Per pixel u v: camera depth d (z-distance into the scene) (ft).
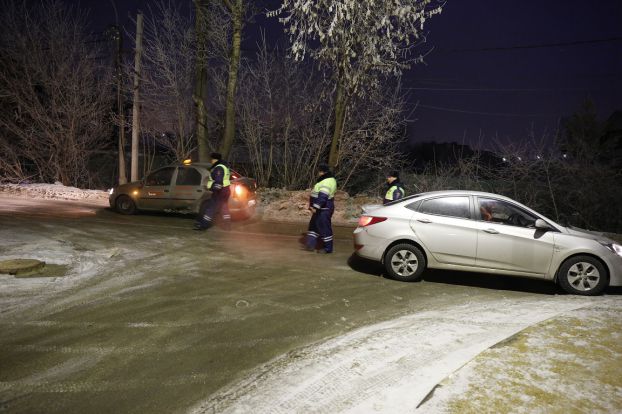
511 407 10.66
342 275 24.07
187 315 17.56
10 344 14.67
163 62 57.82
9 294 19.35
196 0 54.49
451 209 23.11
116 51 59.77
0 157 63.87
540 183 59.62
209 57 56.24
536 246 21.75
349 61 46.42
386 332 16.03
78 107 62.69
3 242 28.17
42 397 11.63
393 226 23.25
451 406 10.71
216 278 22.74
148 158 71.87
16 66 61.82
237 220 42.19
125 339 15.24
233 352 14.44
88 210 44.50
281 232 37.17
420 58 44.27
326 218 29.35
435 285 22.82
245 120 61.87
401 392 11.72
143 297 19.54
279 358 14.07
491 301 20.29
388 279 23.58
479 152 60.23
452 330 16.08
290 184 63.93
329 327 16.70
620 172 59.57
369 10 40.01
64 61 62.54
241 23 53.42
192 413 11.06
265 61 58.95
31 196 53.06
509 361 12.95
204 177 40.52
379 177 64.69
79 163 66.33
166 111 61.41
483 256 22.24
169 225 38.06
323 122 61.87
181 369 13.28
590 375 12.14
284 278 23.11
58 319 16.85
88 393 11.87
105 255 26.43
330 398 11.61
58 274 22.45
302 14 39.58
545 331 15.15
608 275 21.25
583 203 58.39
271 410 11.14
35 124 64.75
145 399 11.64
